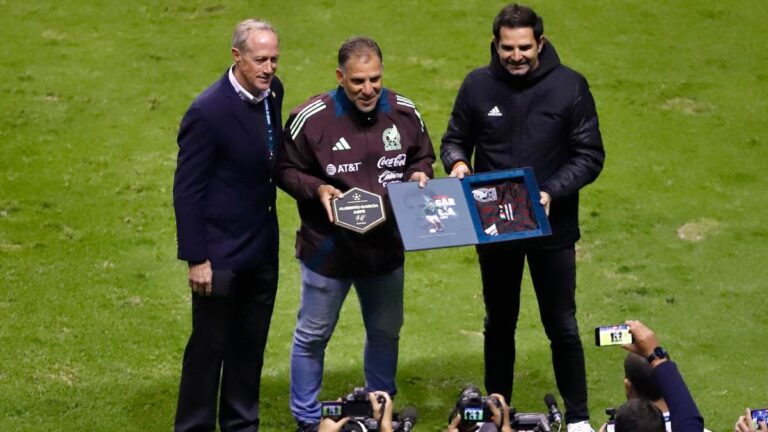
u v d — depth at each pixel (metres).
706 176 26.25
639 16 32.72
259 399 17.53
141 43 30.78
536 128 15.56
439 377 18.50
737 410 17.62
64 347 18.98
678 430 11.45
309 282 15.55
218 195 14.70
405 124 15.42
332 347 19.52
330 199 14.73
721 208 24.98
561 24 32.19
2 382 17.72
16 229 23.06
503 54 15.34
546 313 16.02
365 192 14.78
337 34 31.42
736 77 30.33
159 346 19.23
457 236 14.60
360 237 15.29
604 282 22.12
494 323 16.47
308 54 30.44
